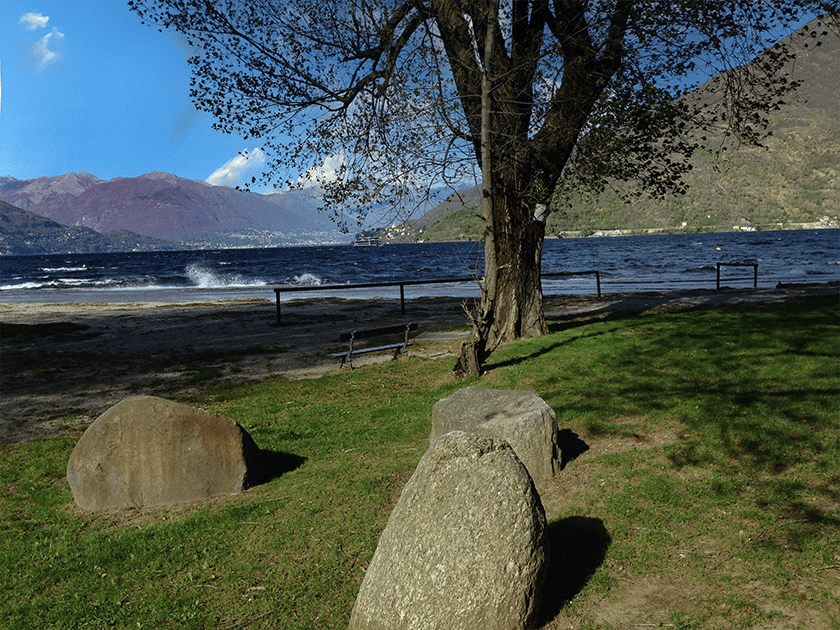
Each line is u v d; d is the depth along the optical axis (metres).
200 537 4.95
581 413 7.34
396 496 5.57
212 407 9.57
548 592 3.76
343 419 8.61
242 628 3.62
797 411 6.35
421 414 8.51
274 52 11.48
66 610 3.95
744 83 10.99
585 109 10.70
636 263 54.41
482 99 9.48
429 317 19.75
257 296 34.12
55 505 6.01
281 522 5.15
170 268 72.62
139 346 15.98
